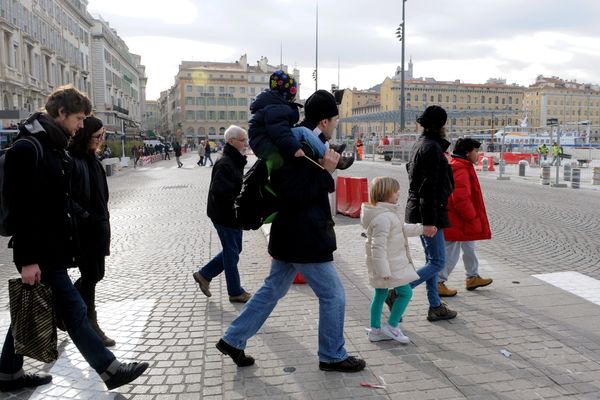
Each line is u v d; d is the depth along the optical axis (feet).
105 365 10.09
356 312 15.16
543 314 14.85
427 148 13.58
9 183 9.11
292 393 10.42
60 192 9.68
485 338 13.11
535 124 383.65
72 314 9.92
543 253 23.36
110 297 17.47
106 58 247.70
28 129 9.38
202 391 10.70
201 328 14.33
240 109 410.52
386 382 10.81
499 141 164.76
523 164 78.28
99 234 12.63
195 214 38.19
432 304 14.38
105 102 241.14
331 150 10.35
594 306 15.56
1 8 123.54
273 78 10.57
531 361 11.74
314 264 10.70
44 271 9.57
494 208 39.99
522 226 31.22
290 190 10.14
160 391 10.75
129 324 14.74
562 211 38.34
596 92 395.34
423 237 14.26
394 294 13.25
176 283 19.07
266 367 11.62
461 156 16.17
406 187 56.59
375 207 12.38
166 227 32.40
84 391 10.82
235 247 16.07
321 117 10.75
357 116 165.17
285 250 10.52
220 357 12.30
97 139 12.31
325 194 10.65
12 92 129.59
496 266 20.70
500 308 15.40
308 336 13.37
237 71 408.87
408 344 12.77
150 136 254.88
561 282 18.24
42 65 158.10
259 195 10.37
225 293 17.58
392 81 334.24
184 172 94.07
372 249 12.28
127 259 23.43
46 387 11.00
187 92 398.62
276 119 9.92
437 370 11.34
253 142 10.32
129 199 49.01
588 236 27.84
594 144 174.29
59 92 9.77
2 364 10.64
